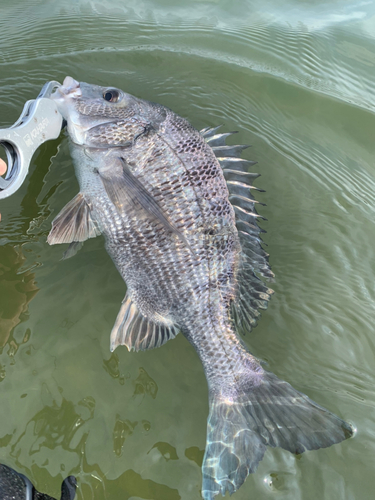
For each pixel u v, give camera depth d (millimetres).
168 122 443
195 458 392
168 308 430
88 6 917
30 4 918
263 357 456
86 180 453
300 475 381
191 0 962
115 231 438
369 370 454
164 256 425
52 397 417
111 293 482
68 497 363
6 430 397
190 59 795
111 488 375
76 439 397
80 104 463
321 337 474
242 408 396
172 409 418
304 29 904
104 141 448
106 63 771
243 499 371
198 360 448
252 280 449
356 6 995
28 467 381
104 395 422
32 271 492
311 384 441
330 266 536
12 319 457
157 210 419
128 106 458
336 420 386
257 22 915
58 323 459
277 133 697
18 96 685
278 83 767
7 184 414
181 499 372
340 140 703
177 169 428
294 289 509
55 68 746
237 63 798
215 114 704
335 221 586
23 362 433
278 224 577
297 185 626
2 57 760
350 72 816
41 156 586
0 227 521
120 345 450
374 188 640
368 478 382
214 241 432
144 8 927
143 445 397
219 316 424
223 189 441
